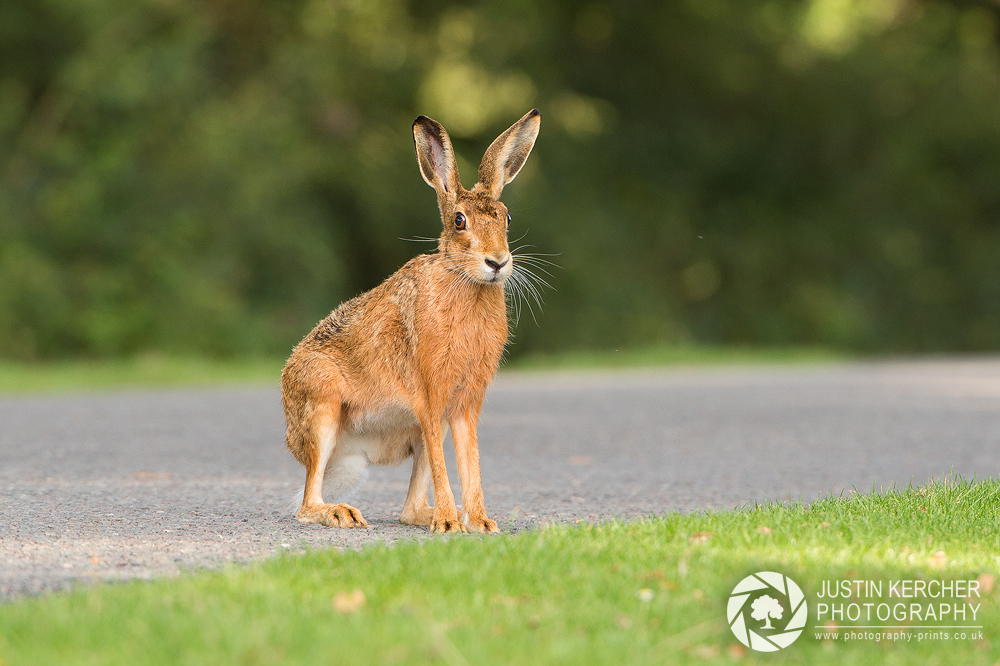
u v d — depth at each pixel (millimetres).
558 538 4969
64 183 21516
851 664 3604
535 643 3543
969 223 32625
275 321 22375
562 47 28953
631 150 29438
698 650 3637
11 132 22016
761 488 7398
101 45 22188
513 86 27547
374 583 4172
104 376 16625
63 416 11570
